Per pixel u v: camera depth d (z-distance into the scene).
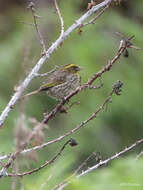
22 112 6.95
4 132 13.43
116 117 16.30
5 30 17.62
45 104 15.61
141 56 16.95
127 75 16.75
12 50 16.44
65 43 16.44
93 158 14.90
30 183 8.29
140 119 16.47
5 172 8.15
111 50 16.50
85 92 16.03
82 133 15.70
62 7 17.00
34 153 7.23
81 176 7.96
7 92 15.84
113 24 17.11
